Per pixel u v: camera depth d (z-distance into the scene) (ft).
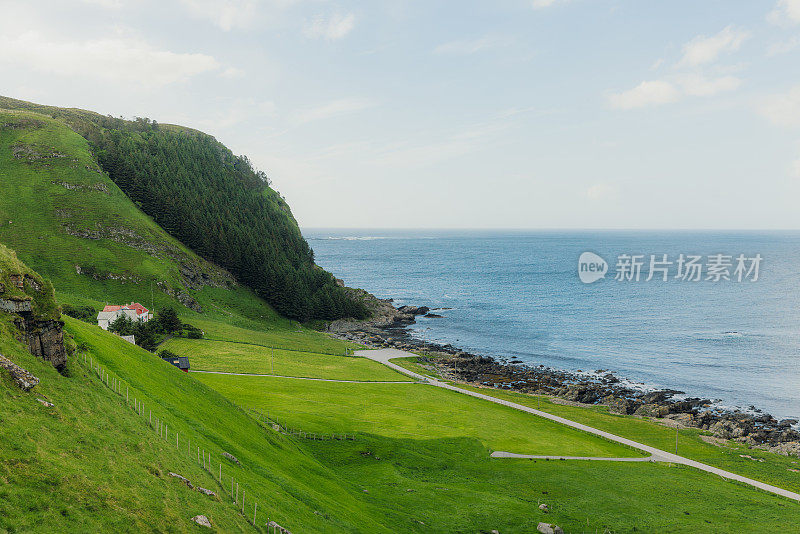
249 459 172.04
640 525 200.23
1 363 112.57
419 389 409.08
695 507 218.18
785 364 530.27
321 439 264.52
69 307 448.65
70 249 595.47
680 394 435.53
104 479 100.94
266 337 559.38
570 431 327.88
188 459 137.80
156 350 412.77
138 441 126.62
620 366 529.86
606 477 249.75
